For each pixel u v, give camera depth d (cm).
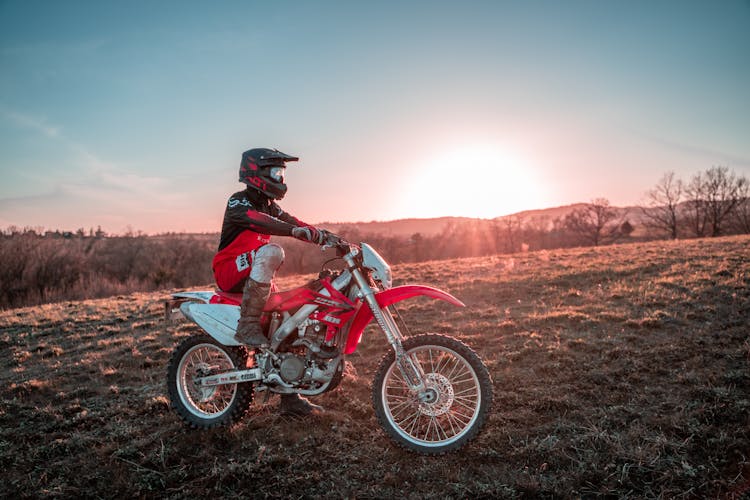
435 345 357
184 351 425
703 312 675
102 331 892
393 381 487
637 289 858
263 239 398
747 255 1158
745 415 375
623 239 7850
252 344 373
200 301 422
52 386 568
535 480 313
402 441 358
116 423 444
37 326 971
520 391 453
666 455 334
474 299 918
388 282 361
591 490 305
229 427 406
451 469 335
